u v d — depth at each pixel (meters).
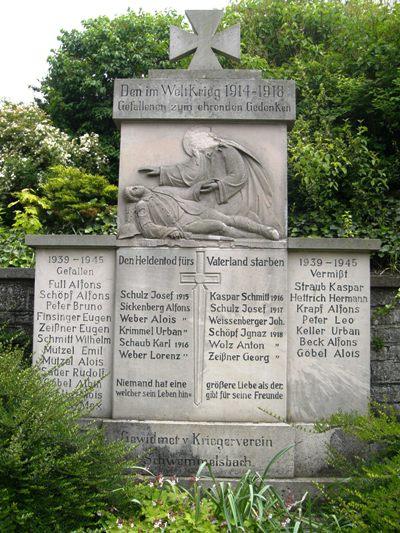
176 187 6.10
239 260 5.94
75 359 6.00
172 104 6.10
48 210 9.91
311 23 13.14
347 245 5.91
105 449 4.67
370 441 5.51
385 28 10.59
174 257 5.97
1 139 12.38
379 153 9.91
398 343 6.71
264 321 5.89
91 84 15.69
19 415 4.28
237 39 6.40
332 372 5.90
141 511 4.68
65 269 6.07
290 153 9.61
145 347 5.92
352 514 4.44
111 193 10.02
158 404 5.87
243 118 6.07
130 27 16.47
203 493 5.32
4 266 8.52
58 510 4.32
